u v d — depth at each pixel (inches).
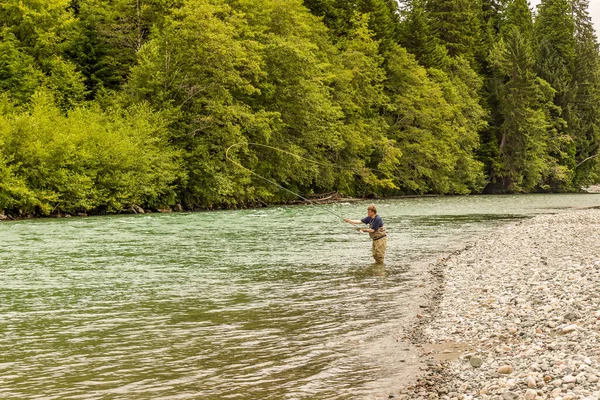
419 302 457.1
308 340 357.7
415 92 2534.5
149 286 523.2
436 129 2600.9
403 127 2600.9
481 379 271.1
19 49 1636.3
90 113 1476.4
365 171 2239.2
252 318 410.9
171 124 1603.1
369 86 2325.3
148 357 325.4
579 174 3420.3
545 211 1546.5
